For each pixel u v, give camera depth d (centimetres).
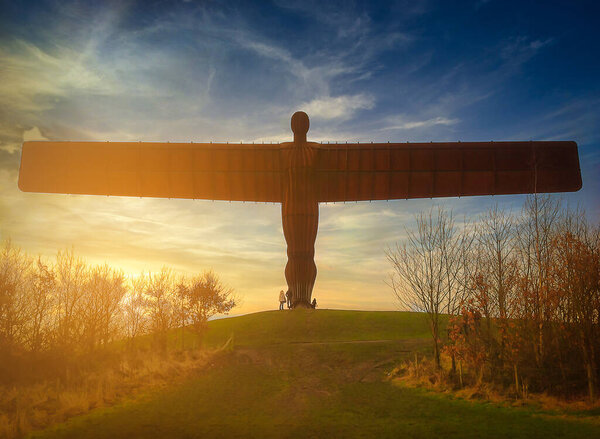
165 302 2400
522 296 1747
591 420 1217
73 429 1188
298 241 3806
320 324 2897
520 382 1630
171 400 1526
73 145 3900
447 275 1858
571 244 1669
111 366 1911
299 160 3803
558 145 3775
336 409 1455
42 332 1989
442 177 3822
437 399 1548
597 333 1571
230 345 2419
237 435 1170
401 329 2747
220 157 3881
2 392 1498
